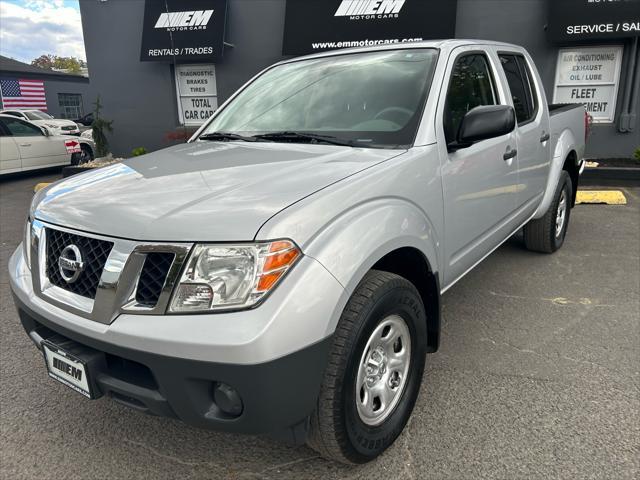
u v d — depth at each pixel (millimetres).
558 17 8867
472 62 3330
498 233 3523
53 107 32812
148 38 11406
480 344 3332
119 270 1891
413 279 2615
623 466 2209
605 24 8609
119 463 2365
